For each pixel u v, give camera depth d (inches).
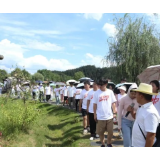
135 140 128.8
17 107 385.7
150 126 120.6
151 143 120.2
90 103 297.0
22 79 386.6
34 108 389.4
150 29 490.6
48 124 446.9
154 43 484.1
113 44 512.1
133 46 478.3
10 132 309.0
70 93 609.9
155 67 249.6
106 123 232.5
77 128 370.3
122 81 345.7
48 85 802.2
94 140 291.6
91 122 297.7
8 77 389.4
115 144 266.4
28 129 358.9
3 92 423.5
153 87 182.4
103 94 232.4
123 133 198.5
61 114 542.3
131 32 486.9
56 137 359.3
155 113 122.3
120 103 202.7
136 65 484.4
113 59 506.9
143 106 127.3
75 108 593.0
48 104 721.0
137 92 130.3
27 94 392.2
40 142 309.7
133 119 197.8
